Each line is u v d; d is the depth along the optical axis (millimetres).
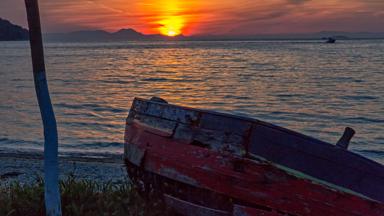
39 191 5691
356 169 4980
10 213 5031
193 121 5102
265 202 4668
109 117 21625
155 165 5352
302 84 35594
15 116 21609
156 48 161000
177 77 44094
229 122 4895
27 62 69938
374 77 39625
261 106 25109
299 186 4586
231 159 4781
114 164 12219
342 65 55594
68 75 46438
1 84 36906
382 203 4562
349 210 4547
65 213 5273
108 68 57844
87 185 6141
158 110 5523
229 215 4875
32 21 4496
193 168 4977
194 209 5117
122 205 5555
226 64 63219
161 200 5523
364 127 19109
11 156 13359
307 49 115875
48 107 4766
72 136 16875
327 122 20359
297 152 4809
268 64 60750
